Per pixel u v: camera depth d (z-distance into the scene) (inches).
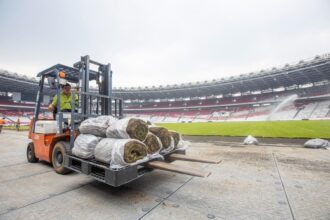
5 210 119.1
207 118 1881.2
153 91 2036.2
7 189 153.1
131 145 128.7
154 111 2306.8
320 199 135.0
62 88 213.5
